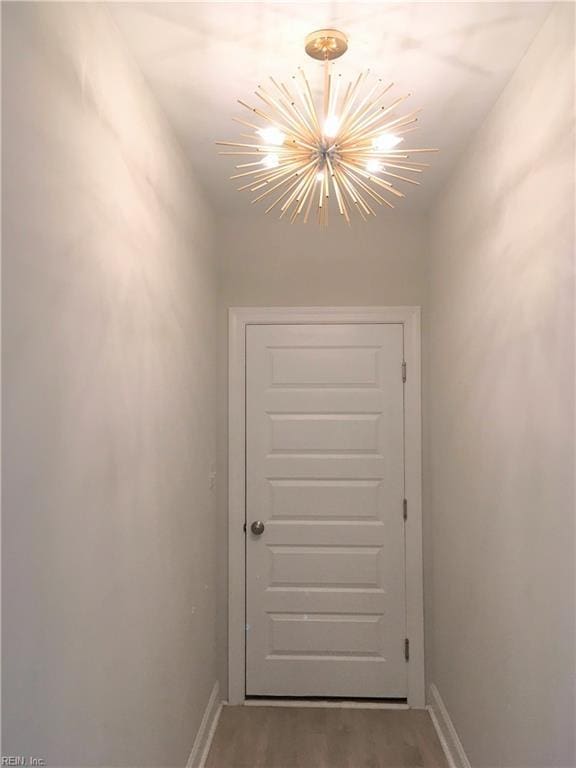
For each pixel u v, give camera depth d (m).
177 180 2.42
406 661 3.30
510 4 1.61
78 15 1.40
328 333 3.38
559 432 1.60
